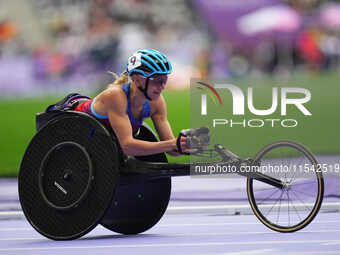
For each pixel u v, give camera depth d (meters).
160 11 79.00
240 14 75.44
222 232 15.68
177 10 78.88
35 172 15.00
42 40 77.56
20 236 15.89
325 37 74.31
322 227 16.06
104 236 15.72
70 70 71.62
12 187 29.09
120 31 77.19
